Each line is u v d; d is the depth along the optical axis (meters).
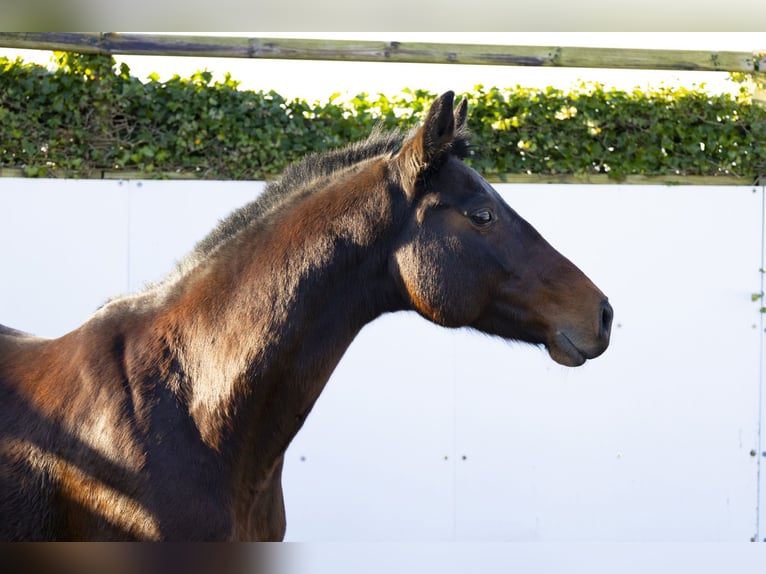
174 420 2.22
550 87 4.74
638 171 4.82
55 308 4.57
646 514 4.73
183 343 2.29
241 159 4.65
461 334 4.65
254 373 2.24
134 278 4.59
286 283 2.28
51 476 2.26
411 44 4.70
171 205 4.59
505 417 4.68
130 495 2.16
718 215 4.73
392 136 2.54
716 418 4.75
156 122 4.64
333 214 2.35
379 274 2.39
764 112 4.83
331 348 2.35
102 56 4.58
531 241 2.43
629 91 4.79
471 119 4.70
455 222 2.37
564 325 2.37
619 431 4.72
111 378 2.27
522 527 4.70
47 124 4.60
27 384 2.36
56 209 4.55
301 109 4.64
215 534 2.19
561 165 4.78
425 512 4.67
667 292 4.73
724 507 4.75
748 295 4.74
